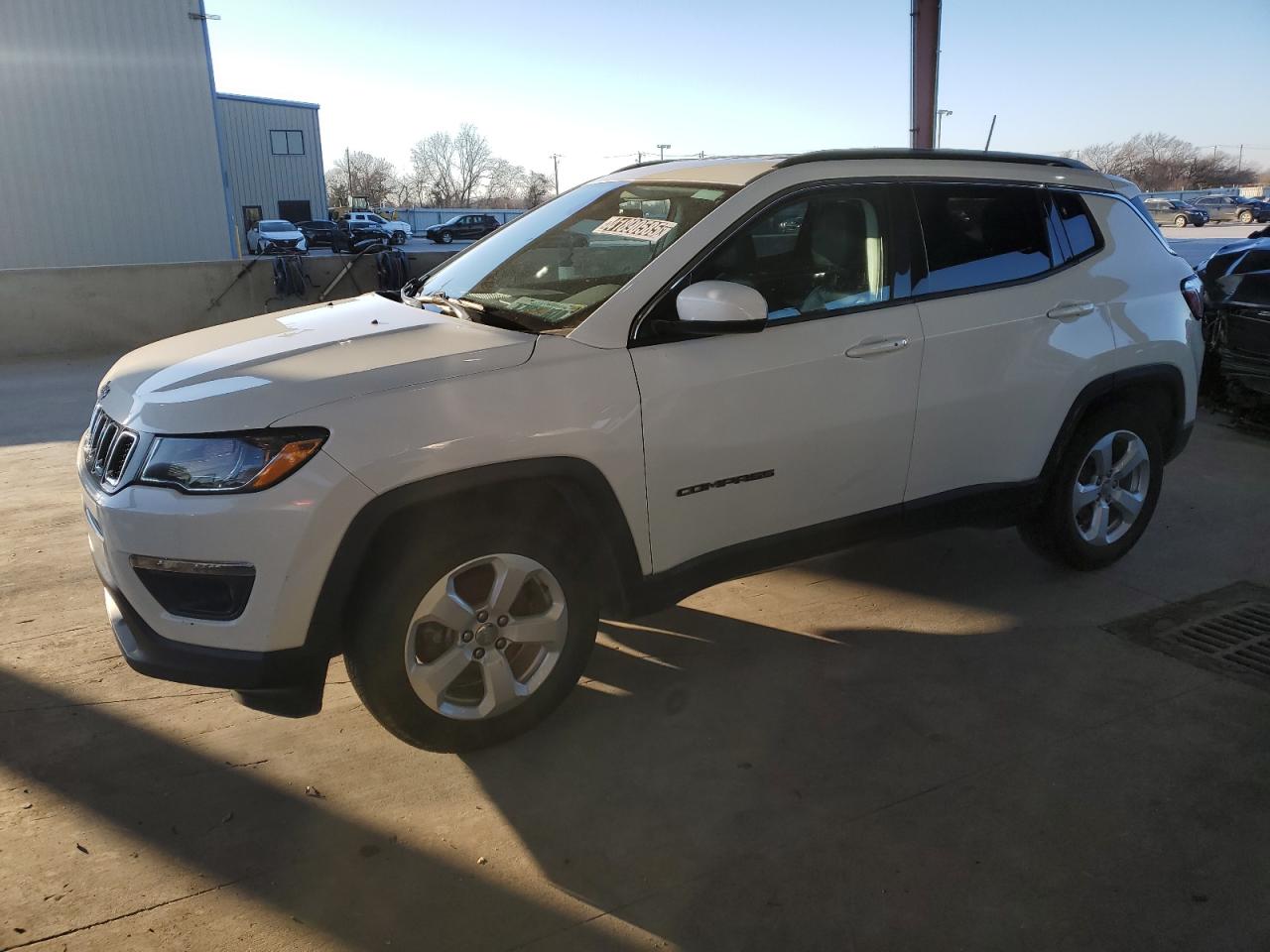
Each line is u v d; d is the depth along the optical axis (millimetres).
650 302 2988
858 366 3301
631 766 2896
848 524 3447
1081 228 4031
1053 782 2799
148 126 20422
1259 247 6758
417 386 2607
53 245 20031
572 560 2924
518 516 2787
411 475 2537
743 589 4215
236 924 2254
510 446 2666
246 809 2678
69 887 2369
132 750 2961
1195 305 4355
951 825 2613
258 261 11648
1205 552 4598
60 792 2742
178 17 20219
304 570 2465
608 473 2855
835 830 2598
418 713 2730
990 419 3678
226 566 2455
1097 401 4094
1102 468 4156
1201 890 2365
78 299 10742
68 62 19406
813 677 3432
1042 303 3771
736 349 3078
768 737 3051
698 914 2297
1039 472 3902
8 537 4730
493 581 2812
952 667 3496
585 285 3152
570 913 2301
